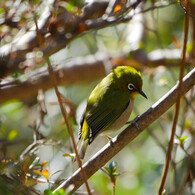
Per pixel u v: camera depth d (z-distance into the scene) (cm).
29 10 933
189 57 1171
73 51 1521
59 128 1207
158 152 1398
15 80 1030
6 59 1033
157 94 1429
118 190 1347
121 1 1016
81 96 1509
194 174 1080
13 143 1034
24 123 1323
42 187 920
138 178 1380
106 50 1493
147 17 1547
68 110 1047
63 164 1152
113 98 1052
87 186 646
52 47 1016
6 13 1006
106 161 766
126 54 1440
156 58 1502
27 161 768
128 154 1445
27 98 1325
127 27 1486
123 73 1078
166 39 1545
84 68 1502
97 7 1097
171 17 1557
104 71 1520
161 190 672
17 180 796
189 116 1213
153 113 780
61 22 1031
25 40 1043
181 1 746
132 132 782
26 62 986
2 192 898
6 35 1027
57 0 1009
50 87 1224
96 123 1016
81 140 1000
